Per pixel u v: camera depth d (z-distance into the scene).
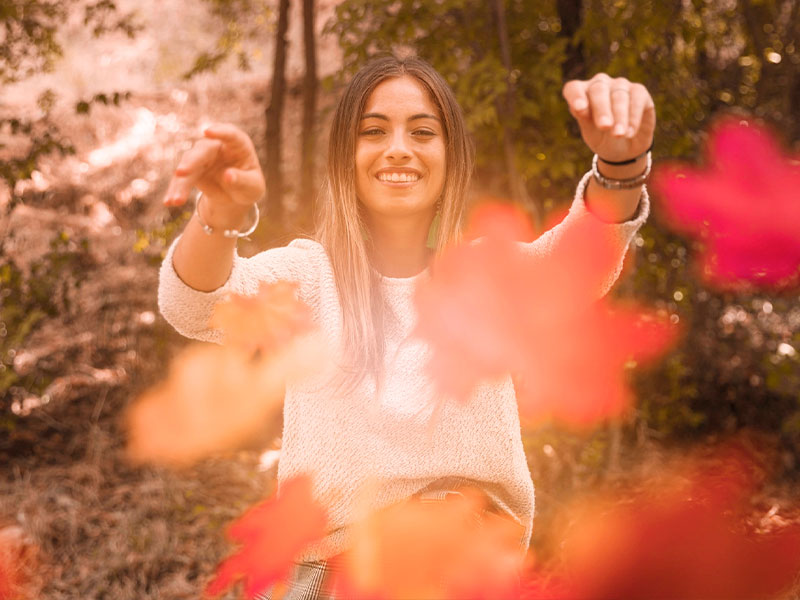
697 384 4.18
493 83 3.52
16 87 7.31
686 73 4.15
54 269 4.34
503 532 1.24
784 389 4.11
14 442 4.22
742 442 3.73
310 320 1.27
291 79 7.04
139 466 3.95
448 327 0.90
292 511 0.95
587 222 1.12
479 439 1.29
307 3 4.68
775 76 4.38
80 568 3.29
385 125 1.37
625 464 3.57
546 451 3.38
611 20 3.63
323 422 1.28
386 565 0.79
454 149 1.41
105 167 6.25
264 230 4.24
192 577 3.25
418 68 1.40
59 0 4.71
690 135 3.86
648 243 3.77
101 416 4.38
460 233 1.40
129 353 4.59
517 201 3.64
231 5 5.54
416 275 1.40
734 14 4.47
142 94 7.19
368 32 3.86
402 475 1.27
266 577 0.93
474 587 0.77
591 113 0.87
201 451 3.95
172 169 6.11
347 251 1.34
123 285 5.01
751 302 4.10
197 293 1.13
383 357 1.29
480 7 3.99
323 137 4.74
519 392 1.75
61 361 4.73
